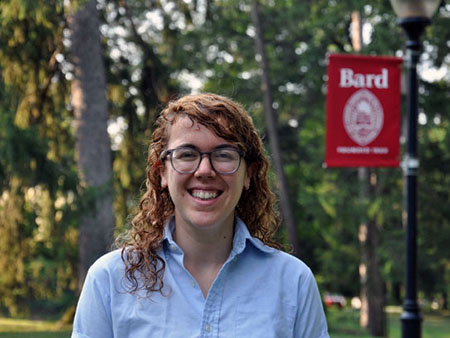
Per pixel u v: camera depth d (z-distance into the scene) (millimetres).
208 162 2369
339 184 22281
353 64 8828
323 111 24109
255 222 2654
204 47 23359
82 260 14234
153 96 15352
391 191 21688
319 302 2535
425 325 30656
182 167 2383
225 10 22672
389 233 22031
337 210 21500
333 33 23297
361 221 21406
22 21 12938
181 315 2383
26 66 13633
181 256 2424
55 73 14273
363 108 8836
